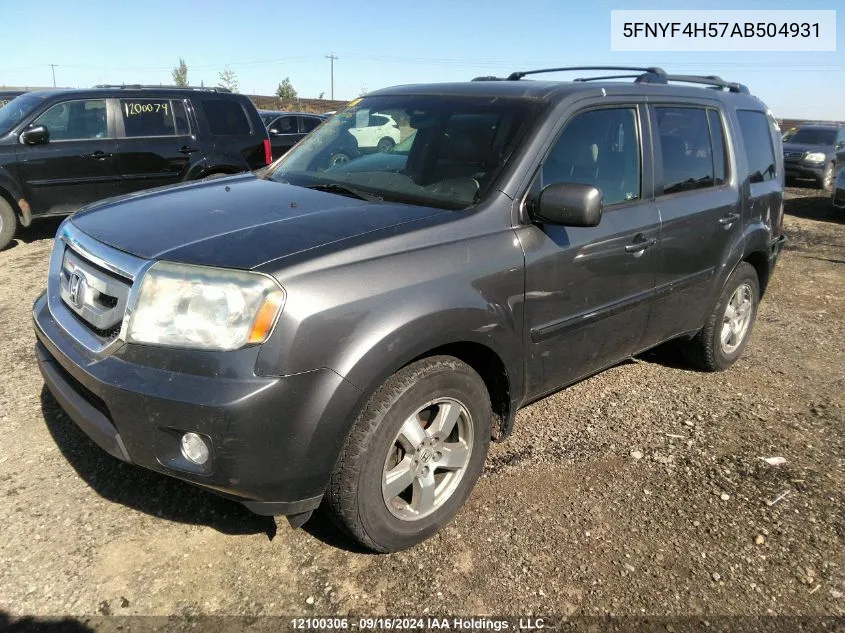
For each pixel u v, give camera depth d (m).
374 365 2.21
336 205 2.76
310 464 2.16
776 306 6.28
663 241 3.46
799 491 3.15
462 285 2.49
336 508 2.34
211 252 2.21
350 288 2.21
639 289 3.39
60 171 7.25
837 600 2.46
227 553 2.53
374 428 2.29
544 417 3.75
